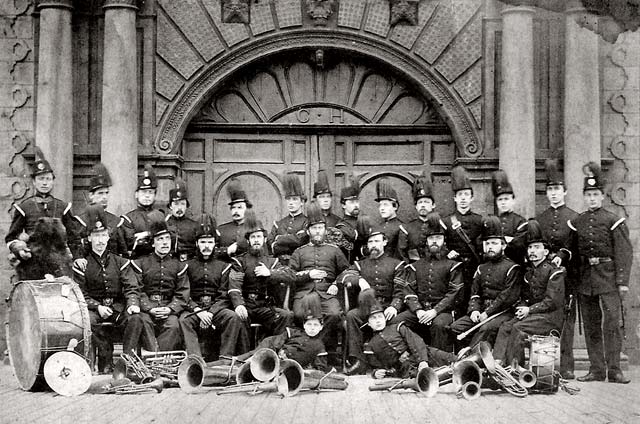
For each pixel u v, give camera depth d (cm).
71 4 1358
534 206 1327
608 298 1127
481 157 1365
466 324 1115
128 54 1346
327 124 1412
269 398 963
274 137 1420
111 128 1334
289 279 1149
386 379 1081
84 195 1365
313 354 1082
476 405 926
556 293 1061
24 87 1370
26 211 1146
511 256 1135
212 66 1383
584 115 1334
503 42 1348
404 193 1410
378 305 1112
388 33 1389
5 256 1362
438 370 1025
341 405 922
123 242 1191
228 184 1308
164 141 1370
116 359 1186
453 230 1190
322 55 1391
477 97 1375
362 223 1198
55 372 998
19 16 1373
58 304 1020
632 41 1363
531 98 1334
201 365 1014
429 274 1145
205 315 1126
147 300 1134
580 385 1091
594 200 1140
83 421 845
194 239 1221
